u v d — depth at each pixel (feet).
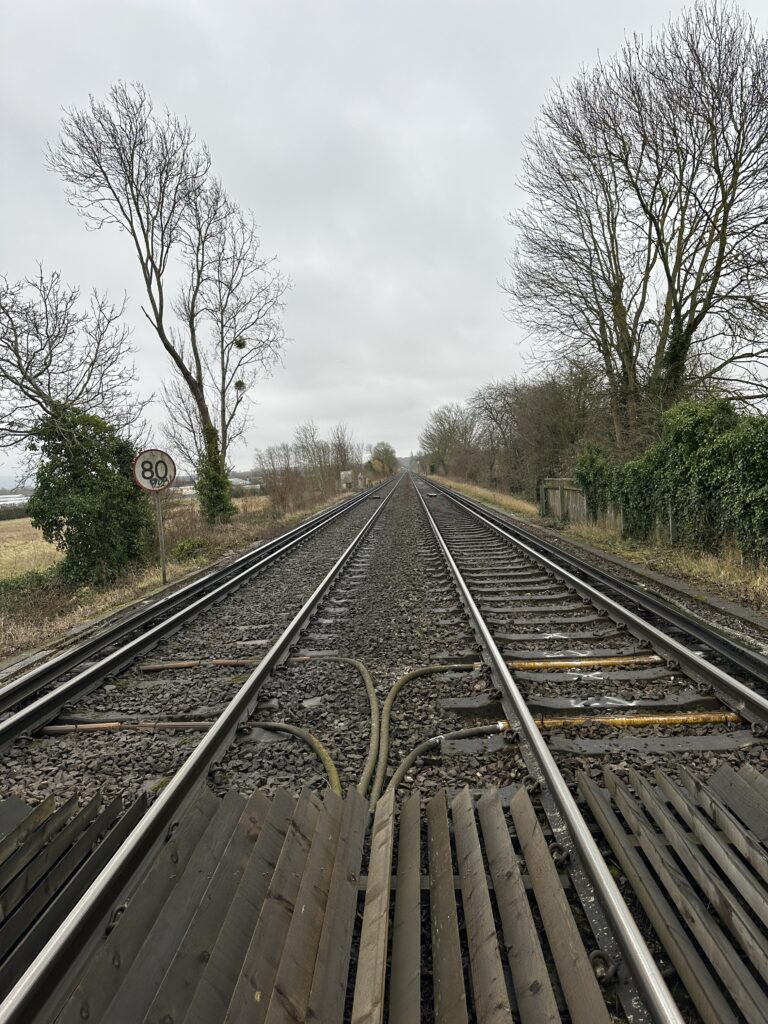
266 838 9.75
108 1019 6.35
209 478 82.12
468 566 38.24
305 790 10.85
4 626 30.58
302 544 56.29
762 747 13.08
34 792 13.04
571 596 28.22
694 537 39.04
